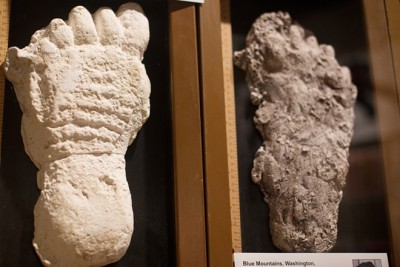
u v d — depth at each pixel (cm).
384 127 86
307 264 76
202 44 77
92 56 70
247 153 82
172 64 76
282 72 86
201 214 72
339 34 92
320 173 82
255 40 86
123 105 71
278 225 79
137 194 73
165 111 77
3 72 71
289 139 82
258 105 84
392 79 86
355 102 89
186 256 70
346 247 81
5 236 66
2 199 68
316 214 80
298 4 92
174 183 73
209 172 73
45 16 75
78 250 64
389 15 88
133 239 71
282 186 80
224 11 87
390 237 83
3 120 70
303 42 89
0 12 72
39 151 68
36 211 66
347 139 85
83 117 68
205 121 75
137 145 75
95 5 77
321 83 87
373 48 89
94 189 67
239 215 79
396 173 84
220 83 77
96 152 68
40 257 65
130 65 73
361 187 84
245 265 73
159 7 80
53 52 69
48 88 68
